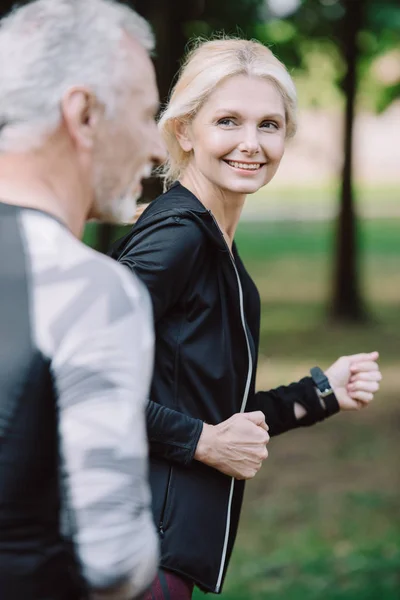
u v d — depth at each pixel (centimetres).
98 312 143
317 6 1482
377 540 677
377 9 1562
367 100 1842
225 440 227
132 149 157
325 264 2422
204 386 232
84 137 152
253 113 237
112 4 157
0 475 141
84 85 150
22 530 143
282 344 1544
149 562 144
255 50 242
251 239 2842
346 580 597
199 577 232
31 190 152
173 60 793
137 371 144
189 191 244
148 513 145
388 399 1156
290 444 980
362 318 1767
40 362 141
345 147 1775
